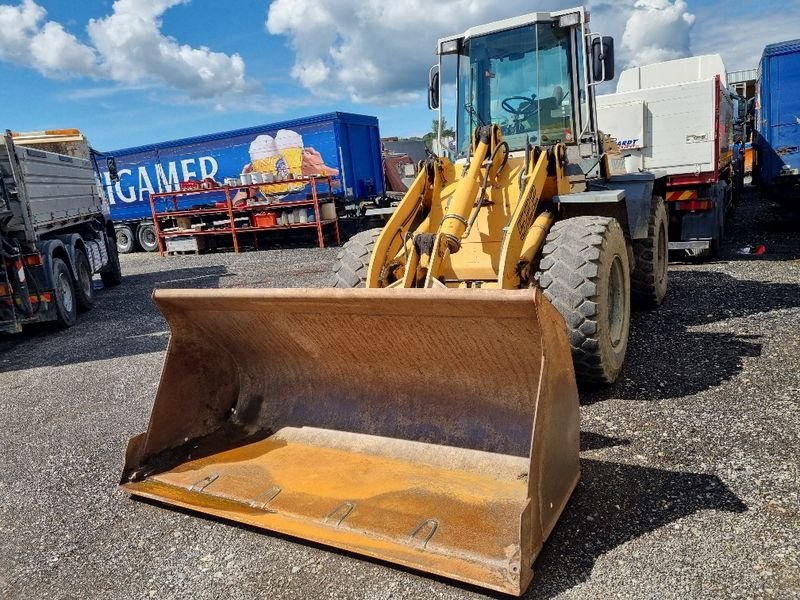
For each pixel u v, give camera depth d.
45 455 4.29
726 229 12.04
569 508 2.92
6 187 7.88
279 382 3.92
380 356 3.41
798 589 2.30
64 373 6.48
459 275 4.39
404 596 2.47
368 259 4.89
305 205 15.52
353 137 16.66
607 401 4.09
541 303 2.51
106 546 3.05
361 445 3.45
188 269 14.09
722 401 3.93
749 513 2.77
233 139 17.31
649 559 2.53
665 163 9.48
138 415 4.91
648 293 6.21
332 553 2.79
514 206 4.39
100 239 11.91
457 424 3.26
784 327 5.29
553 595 2.39
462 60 5.63
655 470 3.19
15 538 3.22
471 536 2.57
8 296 7.81
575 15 5.18
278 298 3.18
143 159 18.88
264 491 3.15
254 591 2.60
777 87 10.57
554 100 5.32
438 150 5.75
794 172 10.61
